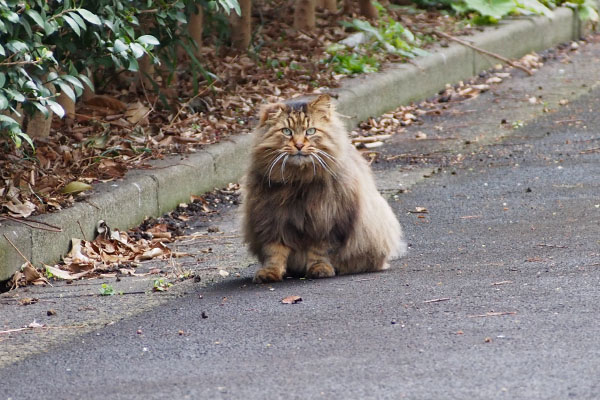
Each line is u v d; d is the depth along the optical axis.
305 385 6.43
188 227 12.19
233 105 15.55
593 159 14.45
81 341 7.88
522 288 8.55
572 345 6.93
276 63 17.80
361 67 17.95
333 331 7.61
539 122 16.88
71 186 11.57
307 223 9.52
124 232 11.65
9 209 10.71
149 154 13.29
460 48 20.08
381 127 16.92
